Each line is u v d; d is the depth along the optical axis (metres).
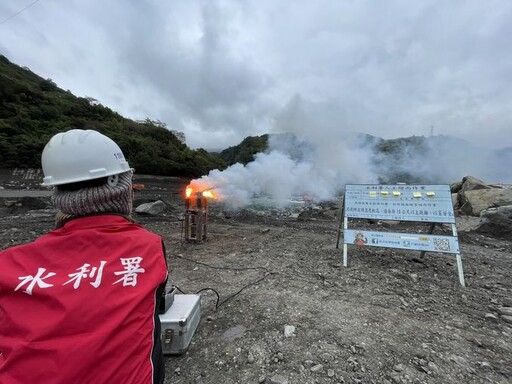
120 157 1.37
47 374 0.81
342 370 2.09
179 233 7.41
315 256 5.16
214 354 2.32
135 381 0.91
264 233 7.54
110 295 0.96
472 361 2.22
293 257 5.10
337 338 2.49
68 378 0.81
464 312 3.06
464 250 6.00
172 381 2.03
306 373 2.06
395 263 4.75
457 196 11.14
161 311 2.34
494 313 3.06
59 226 1.23
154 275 1.09
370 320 2.82
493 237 7.46
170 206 12.67
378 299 3.31
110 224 1.17
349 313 2.96
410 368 2.12
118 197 1.26
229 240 6.69
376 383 1.97
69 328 0.88
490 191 9.77
